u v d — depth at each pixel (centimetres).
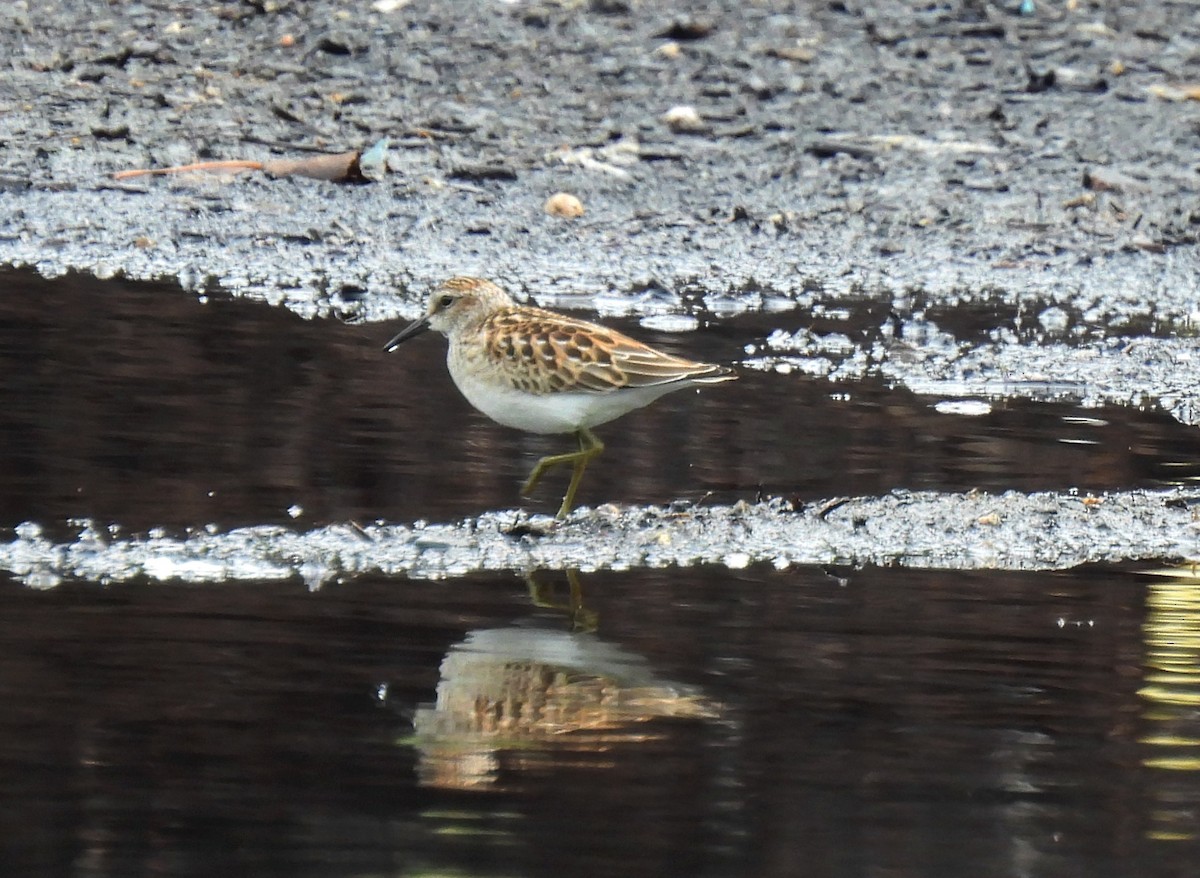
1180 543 1080
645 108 2112
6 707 780
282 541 1001
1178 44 2377
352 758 751
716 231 1809
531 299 1562
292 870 658
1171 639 916
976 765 767
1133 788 749
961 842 696
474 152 1962
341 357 1360
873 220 1862
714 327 1515
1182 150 2091
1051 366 1456
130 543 982
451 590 950
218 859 663
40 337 1352
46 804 702
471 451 1175
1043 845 693
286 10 2264
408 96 2095
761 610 941
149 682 808
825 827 710
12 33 2161
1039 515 1112
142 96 2033
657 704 816
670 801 720
